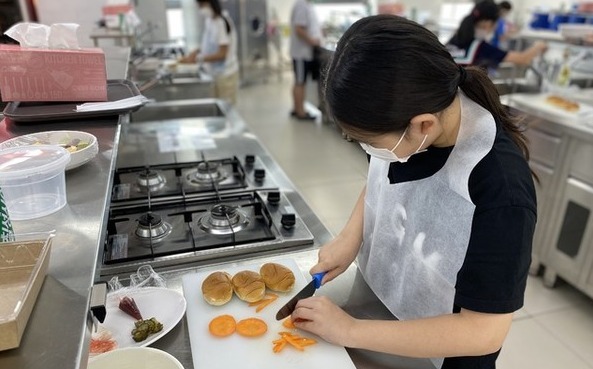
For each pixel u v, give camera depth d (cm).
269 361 74
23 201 64
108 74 120
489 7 278
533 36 281
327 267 94
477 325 65
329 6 754
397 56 55
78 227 60
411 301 83
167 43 432
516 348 194
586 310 219
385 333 72
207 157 170
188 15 573
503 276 61
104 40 245
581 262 213
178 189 137
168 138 194
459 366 80
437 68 57
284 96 611
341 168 305
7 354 41
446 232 72
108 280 93
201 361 74
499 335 65
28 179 64
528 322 210
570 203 216
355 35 58
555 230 226
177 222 116
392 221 86
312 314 77
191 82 282
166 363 67
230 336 79
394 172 82
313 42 465
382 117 57
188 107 244
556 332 204
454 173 69
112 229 109
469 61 282
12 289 48
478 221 64
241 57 668
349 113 58
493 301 62
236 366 73
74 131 85
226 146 185
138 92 105
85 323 44
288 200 132
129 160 166
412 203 80
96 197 67
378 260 92
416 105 57
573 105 236
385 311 91
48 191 66
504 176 63
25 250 51
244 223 116
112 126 91
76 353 41
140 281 93
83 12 325
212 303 85
